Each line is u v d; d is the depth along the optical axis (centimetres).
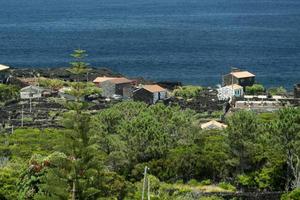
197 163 13138
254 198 11494
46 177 8444
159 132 13762
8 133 17538
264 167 13125
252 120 13488
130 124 13788
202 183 12975
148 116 14700
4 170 9750
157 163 12988
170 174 12950
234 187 12756
